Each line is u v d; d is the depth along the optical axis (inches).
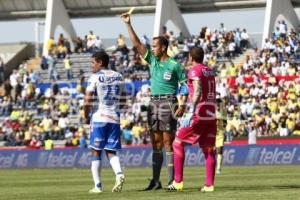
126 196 1179.9
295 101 3393.2
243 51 4089.6
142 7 4293.8
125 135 3437.5
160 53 1344.7
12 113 3818.9
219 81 3673.7
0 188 1615.4
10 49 4630.9
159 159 1353.3
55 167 3115.2
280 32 3937.0
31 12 4554.6
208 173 1256.8
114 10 4387.3
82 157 3073.3
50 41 4350.4
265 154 2839.6
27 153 3181.6
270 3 3937.0
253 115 3390.7
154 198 1117.1
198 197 1115.3
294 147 2795.3
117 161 1321.4
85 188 1534.2
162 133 1352.1
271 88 3538.4
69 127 3641.7
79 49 4365.2
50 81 4190.5
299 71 3634.4
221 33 4158.5
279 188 1318.9
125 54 4175.7
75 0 4426.7
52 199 1181.1
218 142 2160.4
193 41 4097.0
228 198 1087.0
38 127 3673.7
